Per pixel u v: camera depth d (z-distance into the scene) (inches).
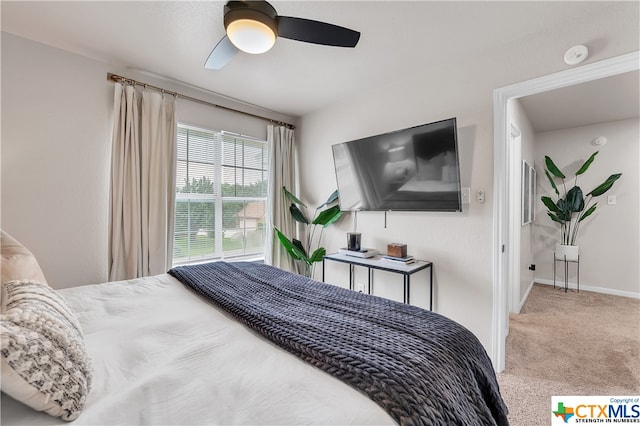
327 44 65.7
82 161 89.5
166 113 106.7
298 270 145.9
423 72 99.7
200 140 118.6
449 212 94.6
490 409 42.2
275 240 138.6
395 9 68.5
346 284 128.3
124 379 35.0
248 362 38.0
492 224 85.3
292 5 67.0
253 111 135.2
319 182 139.3
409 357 35.7
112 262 92.1
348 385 32.8
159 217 101.2
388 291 113.3
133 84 97.9
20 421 27.8
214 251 123.6
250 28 56.1
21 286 37.0
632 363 85.3
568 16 70.6
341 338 40.7
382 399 29.6
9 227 78.8
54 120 85.0
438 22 73.2
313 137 141.3
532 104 126.9
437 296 98.0
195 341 43.9
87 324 48.7
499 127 83.5
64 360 29.1
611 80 103.5
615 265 151.3
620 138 148.6
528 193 145.5
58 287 85.7
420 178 96.0
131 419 28.0
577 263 161.3
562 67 73.0
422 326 45.2
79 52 88.0
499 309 84.4
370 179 110.7
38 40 81.9
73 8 68.7
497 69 83.7
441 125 88.0
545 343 97.9
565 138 163.3
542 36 76.0
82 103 89.6
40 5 67.6
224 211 127.1
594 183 155.6
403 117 105.5
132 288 68.1
